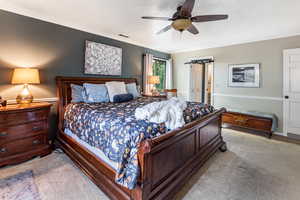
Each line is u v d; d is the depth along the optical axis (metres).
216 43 4.35
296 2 2.12
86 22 2.92
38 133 2.40
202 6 2.23
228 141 3.23
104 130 1.66
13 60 2.44
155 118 1.58
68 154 2.38
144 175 1.27
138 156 1.28
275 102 3.72
